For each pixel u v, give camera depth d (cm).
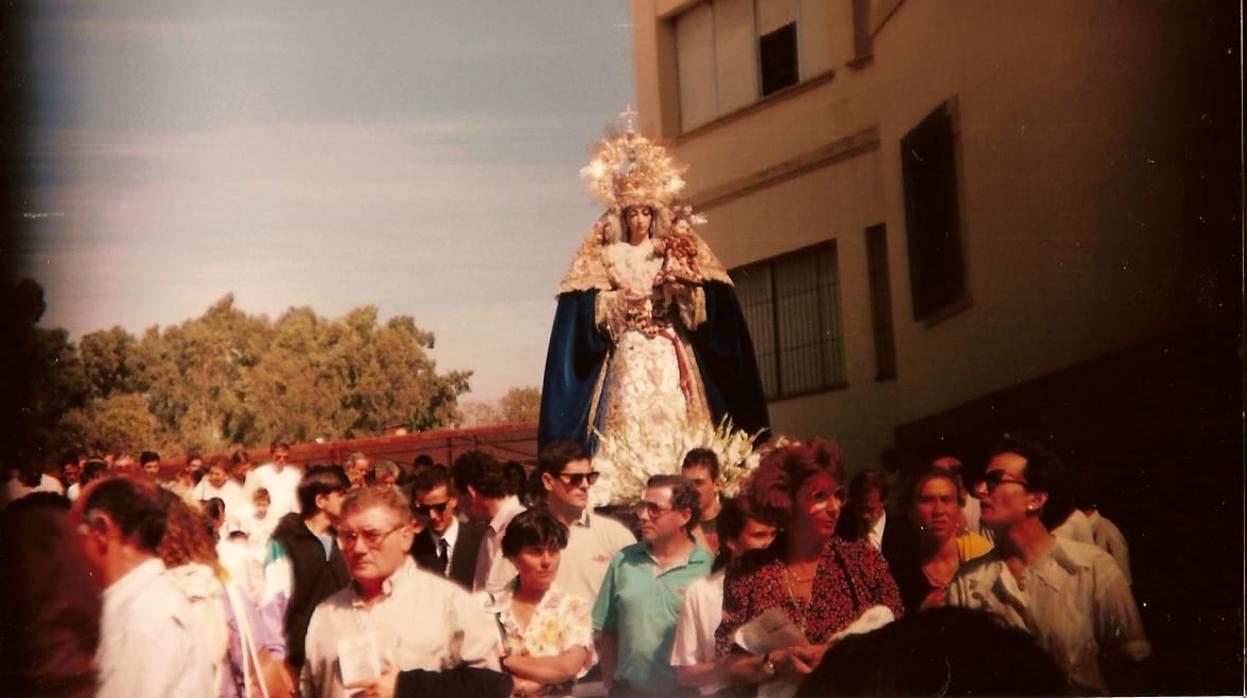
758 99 1027
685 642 793
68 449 944
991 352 1016
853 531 862
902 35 1030
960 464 932
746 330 975
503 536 803
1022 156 1021
